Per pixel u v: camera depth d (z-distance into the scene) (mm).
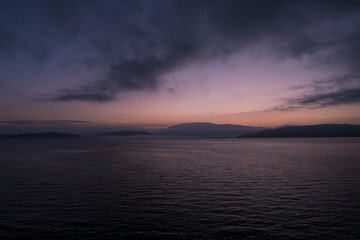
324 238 16188
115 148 141875
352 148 121375
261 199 25422
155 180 36344
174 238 16281
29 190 29781
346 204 23453
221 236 16547
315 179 36406
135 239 16156
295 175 40094
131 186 32156
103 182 34875
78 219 19609
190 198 26000
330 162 59062
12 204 23734
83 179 37312
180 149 128750
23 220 19344
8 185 32875
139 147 155250
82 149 130125
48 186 32188
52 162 62812
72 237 16438
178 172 44344
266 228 17797
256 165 54250
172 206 23094
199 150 117938
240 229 17625
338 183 33438
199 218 19844
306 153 90000
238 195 27141
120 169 48719
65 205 23406
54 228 17812
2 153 97000
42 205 23391
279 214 20688
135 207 22812
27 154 92000
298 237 16359
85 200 25203
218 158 72938
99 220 19406
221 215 20500
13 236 16500
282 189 30031
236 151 107562
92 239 16141
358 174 40656
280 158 70750
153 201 24844
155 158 74188
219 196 26781
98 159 71375
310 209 21953
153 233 17031
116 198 26062
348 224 18422
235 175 40625
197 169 48281
